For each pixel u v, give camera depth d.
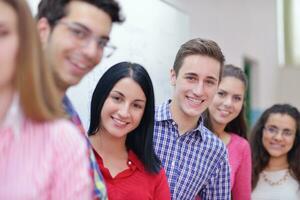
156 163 1.24
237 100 1.92
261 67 5.27
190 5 3.18
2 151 0.64
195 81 1.39
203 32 3.50
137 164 1.21
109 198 1.14
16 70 0.64
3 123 0.66
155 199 1.23
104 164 1.17
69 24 0.81
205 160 1.49
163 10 2.51
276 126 2.25
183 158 1.46
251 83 5.11
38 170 0.63
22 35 0.64
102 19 0.83
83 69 0.84
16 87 0.65
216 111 1.89
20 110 0.65
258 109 5.12
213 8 3.76
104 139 1.19
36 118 0.65
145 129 1.22
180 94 1.42
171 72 1.50
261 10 5.29
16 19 0.63
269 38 5.59
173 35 2.65
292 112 2.27
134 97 1.16
